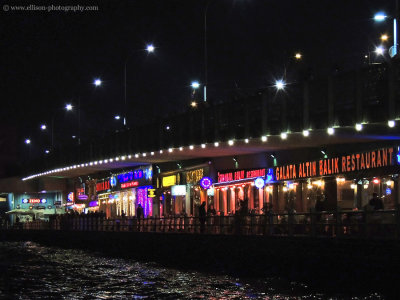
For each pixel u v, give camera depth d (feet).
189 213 183.62
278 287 94.58
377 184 113.50
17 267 142.82
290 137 121.70
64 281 114.83
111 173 243.40
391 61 98.27
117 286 105.81
